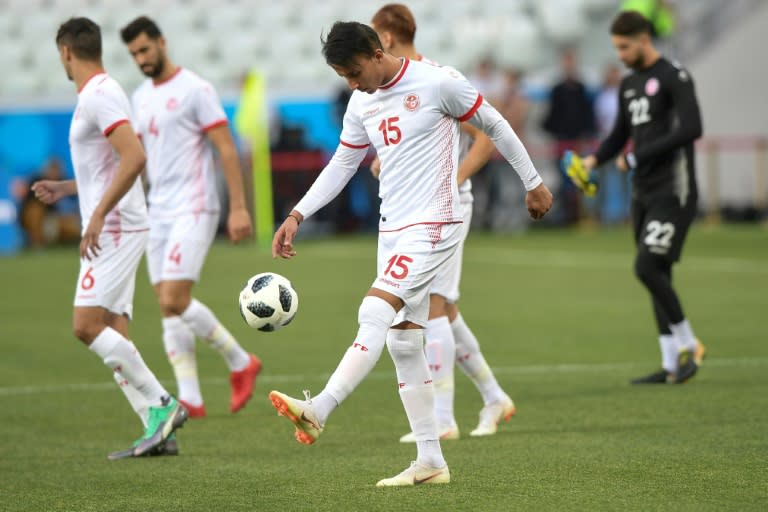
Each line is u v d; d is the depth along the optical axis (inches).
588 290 1831.9
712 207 2974.9
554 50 3373.5
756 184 3041.3
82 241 788.0
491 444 824.3
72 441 871.1
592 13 3383.4
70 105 2746.1
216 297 1792.6
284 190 2748.5
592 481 681.6
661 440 809.5
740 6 3171.8
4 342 1398.9
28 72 3412.9
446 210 672.4
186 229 1000.2
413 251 663.1
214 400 1055.6
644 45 1087.6
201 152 1018.7
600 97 2827.3
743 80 3075.8
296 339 1398.9
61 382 1137.4
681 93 1063.6
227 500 655.8
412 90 668.1
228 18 3491.6
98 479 729.0
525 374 1140.5
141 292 1919.3
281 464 766.5
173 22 3496.6
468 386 1111.6
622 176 2928.2
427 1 3432.6
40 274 2154.3
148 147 1018.1
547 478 693.3
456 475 709.3
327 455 797.9
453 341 870.4
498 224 2893.7
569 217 2923.2
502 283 1935.3
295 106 2802.7
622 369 1158.3
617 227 2910.9
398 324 674.2
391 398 1034.7
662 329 1079.6
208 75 3366.1
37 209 2679.6
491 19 3390.7
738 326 1419.8
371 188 2859.3
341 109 2709.2
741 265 2096.5
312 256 2397.9
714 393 1005.2
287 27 3449.8
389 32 868.6
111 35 3452.3
